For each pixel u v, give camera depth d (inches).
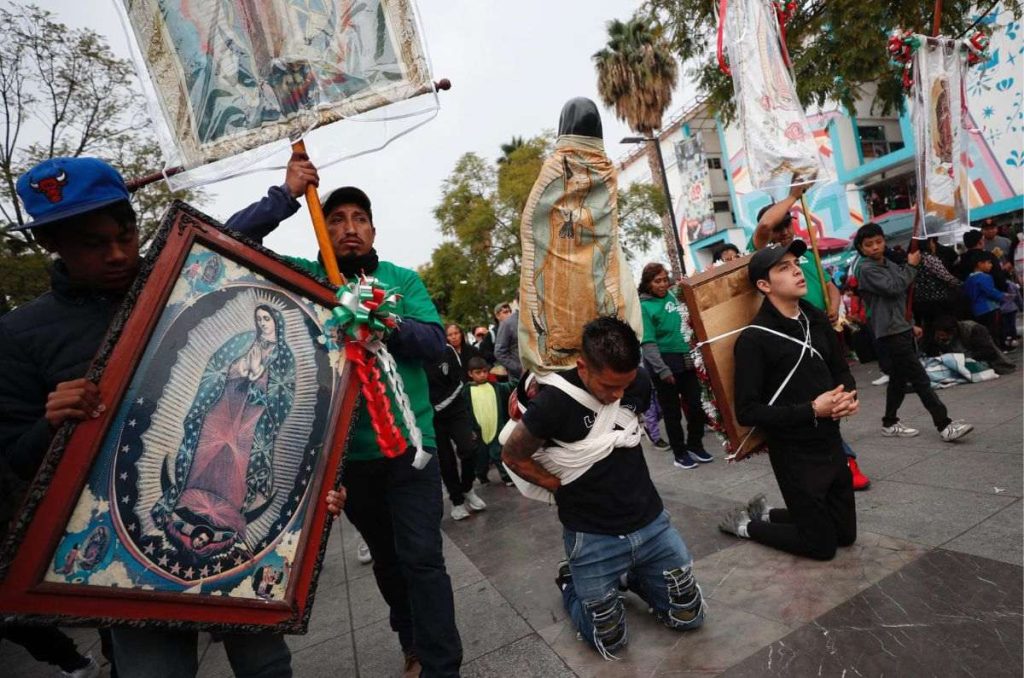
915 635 73.6
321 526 60.1
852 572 92.5
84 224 53.7
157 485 51.5
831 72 291.4
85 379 49.3
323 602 130.6
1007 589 79.0
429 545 78.9
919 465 137.3
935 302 228.5
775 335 100.7
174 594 50.4
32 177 52.4
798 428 97.3
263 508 57.4
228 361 58.2
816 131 843.4
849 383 107.0
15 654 132.0
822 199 852.6
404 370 84.2
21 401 55.1
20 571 44.2
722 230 1111.0
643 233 783.7
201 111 69.0
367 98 73.4
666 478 178.5
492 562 132.4
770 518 115.6
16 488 95.3
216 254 60.0
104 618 47.0
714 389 107.5
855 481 129.1
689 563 84.3
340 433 63.9
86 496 47.7
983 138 546.3
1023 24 494.3
